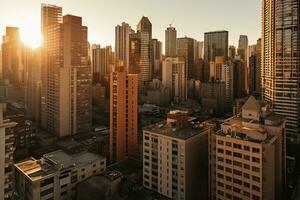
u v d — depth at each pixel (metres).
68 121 191.62
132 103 137.25
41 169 90.00
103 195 85.12
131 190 98.00
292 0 176.00
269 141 77.56
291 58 178.12
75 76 194.25
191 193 96.44
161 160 99.38
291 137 176.62
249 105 90.81
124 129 136.50
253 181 76.06
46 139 179.38
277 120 89.44
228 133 84.19
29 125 173.25
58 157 103.75
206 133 104.00
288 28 178.00
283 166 96.75
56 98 190.62
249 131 79.38
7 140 59.88
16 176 90.88
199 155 100.50
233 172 79.94
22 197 87.38
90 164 98.31
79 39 195.88
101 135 186.75
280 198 89.25
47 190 85.25
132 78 137.12
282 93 183.50
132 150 137.88
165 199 95.19
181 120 108.25
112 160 138.50
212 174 87.25
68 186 91.06
